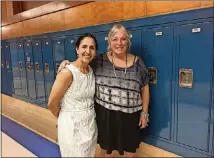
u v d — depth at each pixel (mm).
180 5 1632
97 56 1633
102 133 1627
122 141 1613
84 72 1449
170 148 1896
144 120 1730
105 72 1549
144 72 1655
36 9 2938
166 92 1843
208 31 1521
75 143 1453
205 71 1585
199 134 1694
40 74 3111
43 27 2902
